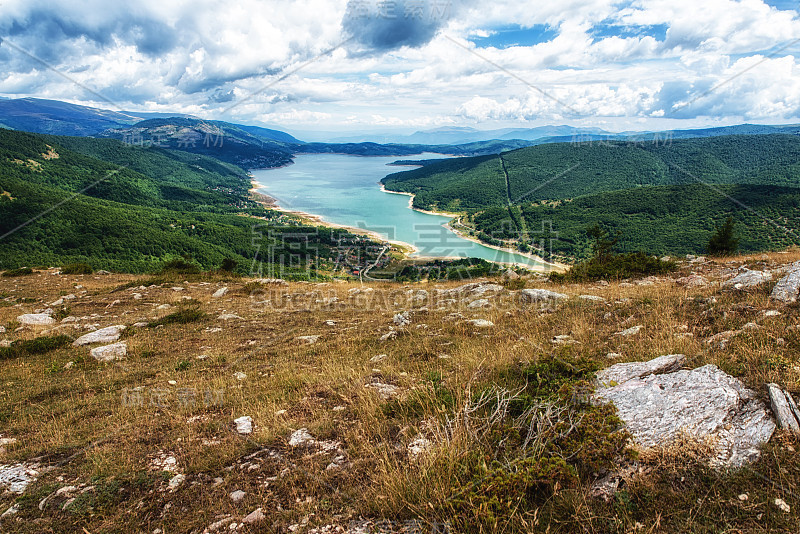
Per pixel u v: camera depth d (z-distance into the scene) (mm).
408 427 4961
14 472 5062
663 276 15477
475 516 3355
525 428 4594
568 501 3436
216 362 10117
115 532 3842
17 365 10625
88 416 7094
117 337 12828
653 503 3342
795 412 3902
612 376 5176
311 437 5238
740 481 3373
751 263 14727
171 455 5230
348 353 9703
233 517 3850
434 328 11297
